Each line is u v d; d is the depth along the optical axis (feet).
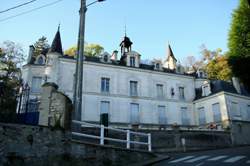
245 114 98.02
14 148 24.30
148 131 61.11
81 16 41.37
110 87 94.22
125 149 34.22
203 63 142.72
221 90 97.71
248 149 42.45
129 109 94.58
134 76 100.12
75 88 37.06
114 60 106.42
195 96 109.81
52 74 87.04
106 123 43.70
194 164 29.48
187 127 102.17
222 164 27.71
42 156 26.14
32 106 37.45
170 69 118.42
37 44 141.08
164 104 101.91
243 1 38.40
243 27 36.78
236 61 36.27
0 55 91.76
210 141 72.69
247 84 36.11
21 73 92.79
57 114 29.78
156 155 39.11
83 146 29.86
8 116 33.24
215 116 96.22
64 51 135.54
